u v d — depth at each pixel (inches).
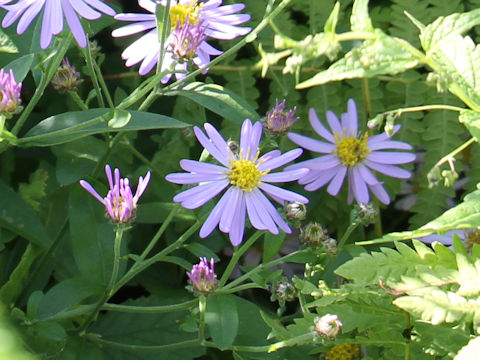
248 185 16.2
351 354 16.8
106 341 16.6
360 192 18.0
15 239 18.5
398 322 15.5
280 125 16.5
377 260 15.2
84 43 15.5
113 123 15.4
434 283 14.6
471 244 16.8
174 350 17.4
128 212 15.4
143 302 18.1
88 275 16.3
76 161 17.1
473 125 14.6
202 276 15.3
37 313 15.8
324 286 15.8
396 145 18.1
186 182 16.1
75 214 16.5
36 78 16.8
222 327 15.5
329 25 13.5
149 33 16.9
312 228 16.1
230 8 17.0
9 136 15.3
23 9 15.6
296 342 15.4
